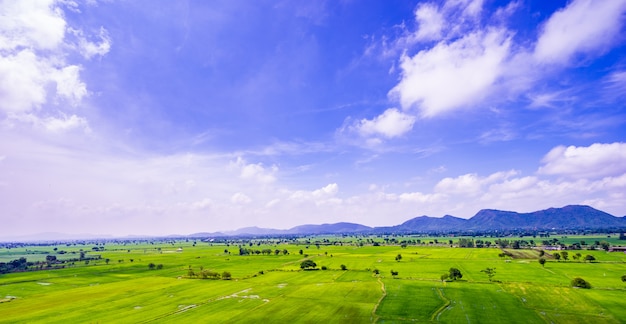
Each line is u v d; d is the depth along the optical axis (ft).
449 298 314.76
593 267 482.28
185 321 253.03
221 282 418.72
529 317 257.34
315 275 461.37
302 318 258.57
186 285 399.65
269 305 295.89
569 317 256.32
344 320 253.44
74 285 412.57
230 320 255.09
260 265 588.91
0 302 319.27
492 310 276.21
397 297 320.09
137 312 278.46
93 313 276.62
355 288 363.35
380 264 563.89
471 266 515.91
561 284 367.66
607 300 299.99
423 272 467.52
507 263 541.75
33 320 258.78
